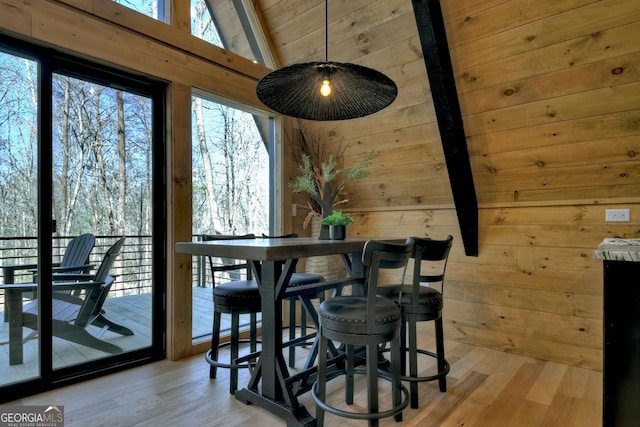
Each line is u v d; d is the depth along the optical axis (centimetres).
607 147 248
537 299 293
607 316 121
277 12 348
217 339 244
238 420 198
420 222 360
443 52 258
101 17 244
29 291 227
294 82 210
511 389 234
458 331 334
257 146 367
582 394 227
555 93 247
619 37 214
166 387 236
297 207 396
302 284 261
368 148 359
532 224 296
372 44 308
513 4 233
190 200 291
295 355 301
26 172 225
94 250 254
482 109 277
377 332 169
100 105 258
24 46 221
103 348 259
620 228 259
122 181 268
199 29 323
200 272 337
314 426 183
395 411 172
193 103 311
